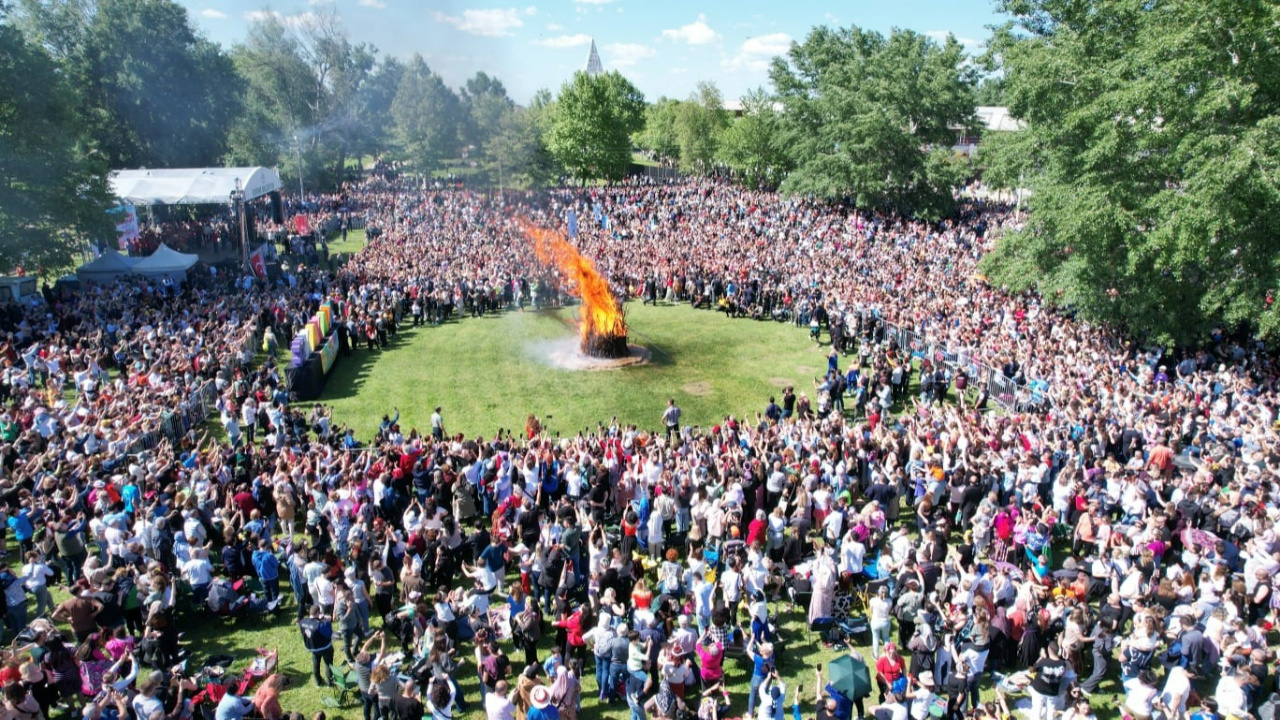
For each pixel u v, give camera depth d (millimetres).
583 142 93500
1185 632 12578
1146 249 26453
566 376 31672
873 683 13305
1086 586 14281
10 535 18172
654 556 16984
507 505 17359
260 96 94062
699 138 104438
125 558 14539
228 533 15398
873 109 59312
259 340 34812
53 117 39031
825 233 53281
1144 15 28766
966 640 12773
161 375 26094
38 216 38125
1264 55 25609
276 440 22984
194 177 53875
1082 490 17688
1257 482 17266
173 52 71125
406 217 63875
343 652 14383
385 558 15117
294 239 56531
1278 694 10930
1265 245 26109
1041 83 29766
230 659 13797
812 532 18281
